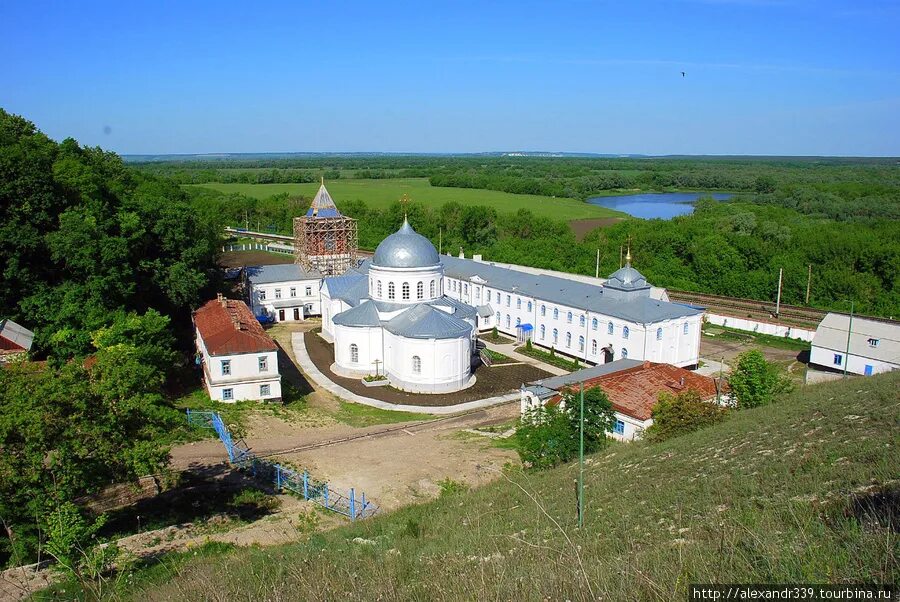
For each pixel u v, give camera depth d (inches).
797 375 2888.8
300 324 3799.2
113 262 2709.2
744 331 3654.0
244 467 1785.2
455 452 1956.2
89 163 4153.5
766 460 1186.0
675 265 4987.7
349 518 1478.8
